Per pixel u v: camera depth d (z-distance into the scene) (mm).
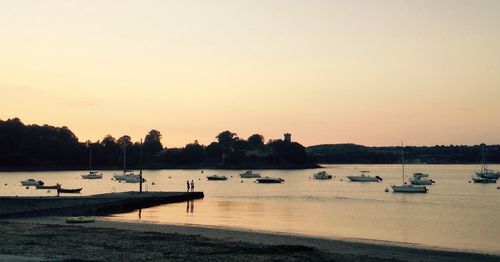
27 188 123688
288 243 32344
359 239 36906
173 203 76125
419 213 64000
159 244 28172
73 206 55406
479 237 42469
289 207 71000
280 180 154750
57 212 53250
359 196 96812
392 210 68000
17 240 28859
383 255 28516
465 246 37031
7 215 47875
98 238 30266
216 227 42000
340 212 64375
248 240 33188
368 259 25641
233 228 41719
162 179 187875
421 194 103125
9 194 102062
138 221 46188
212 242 29453
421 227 49438
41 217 48594
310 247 28453
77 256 23828
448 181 165000
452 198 91875
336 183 154125
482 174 164750
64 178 181625
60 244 27500
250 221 52062
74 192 105562
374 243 34094
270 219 54594
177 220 52031
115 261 22828
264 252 26203
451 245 37438
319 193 105812
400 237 41906
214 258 24219
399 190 107375
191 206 71250
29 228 35031
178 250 26250
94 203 58219
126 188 129250
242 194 101688
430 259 27703
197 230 38719
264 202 80312
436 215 61594
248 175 189500
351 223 52219
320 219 55531
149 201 69750
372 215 60875
